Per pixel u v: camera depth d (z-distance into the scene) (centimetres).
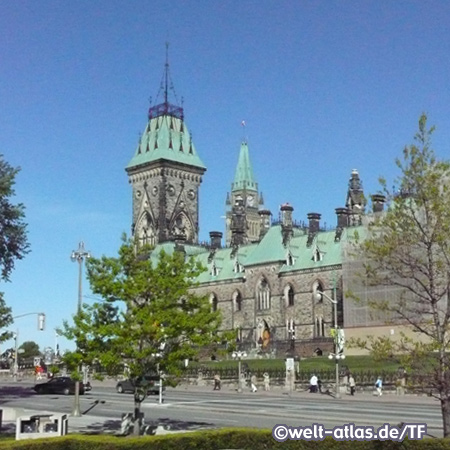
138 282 3600
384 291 10944
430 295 2900
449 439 2564
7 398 7269
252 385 8525
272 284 14288
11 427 4300
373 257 3045
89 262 3712
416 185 2931
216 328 3741
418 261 2936
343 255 12162
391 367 9519
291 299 13988
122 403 6406
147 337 3556
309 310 13538
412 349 2848
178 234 17725
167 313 3547
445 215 2872
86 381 8406
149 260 3819
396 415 4938
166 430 3769
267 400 6925
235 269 15425
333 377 8706
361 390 8175
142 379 3691
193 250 17450
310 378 8669
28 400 6944
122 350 3512
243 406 6006
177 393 8288
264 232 16150
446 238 2877
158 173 19138
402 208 2936
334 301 8988
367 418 4681
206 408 5762
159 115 19838
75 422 4631
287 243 14375
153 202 19162
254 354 13662
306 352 12900
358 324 11525
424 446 2586
